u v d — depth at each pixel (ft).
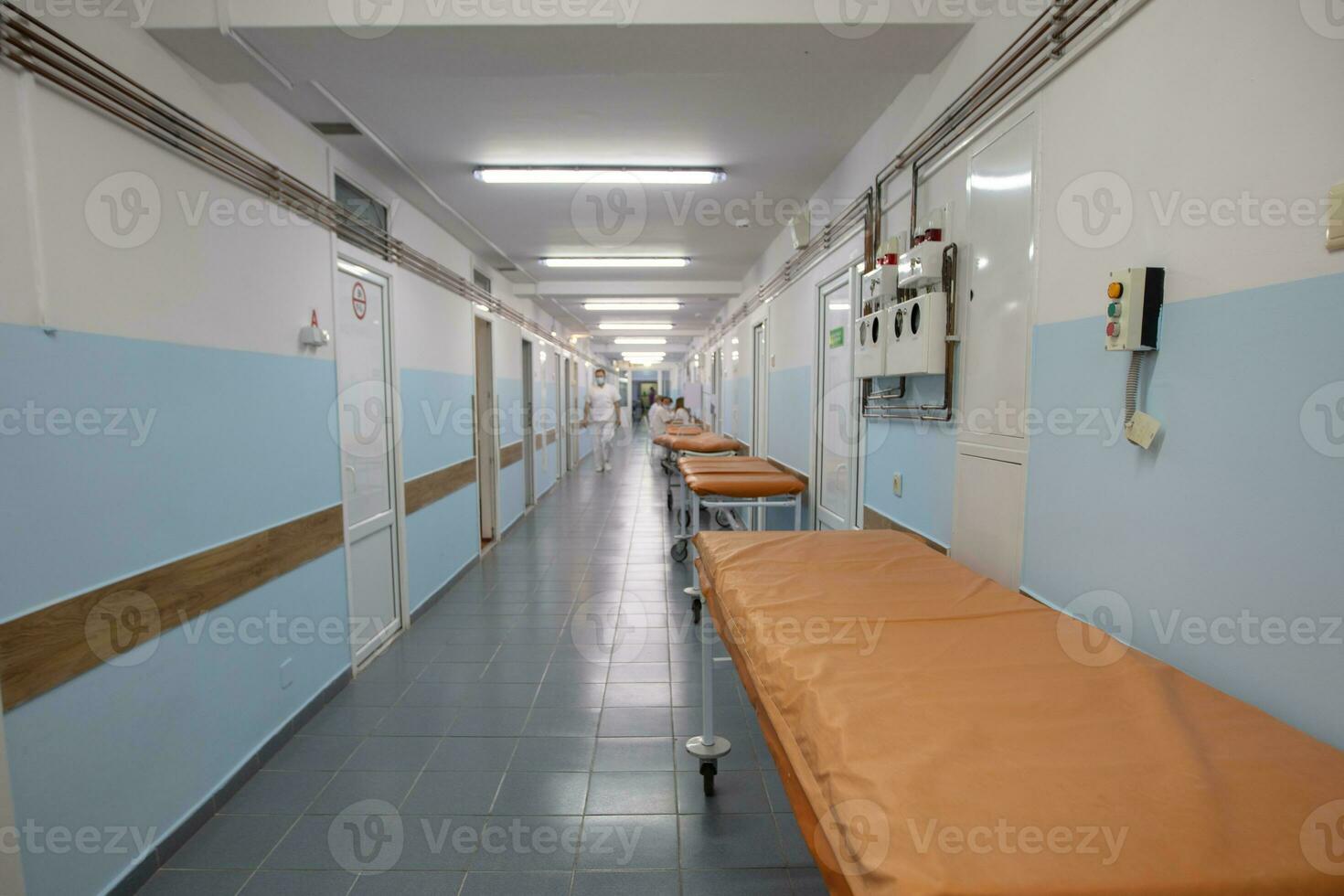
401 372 12.94
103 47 5.89
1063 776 3.15
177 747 6.64
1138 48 4.77
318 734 8.83
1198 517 4.27
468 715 9.35
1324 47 3.40
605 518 24.88
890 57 7.85
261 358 8.21
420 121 10.14
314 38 6.82
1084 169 5.41
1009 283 6.63
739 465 17.07
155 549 6.35
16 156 4.93
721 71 7.92
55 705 5.23
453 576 15.99
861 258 11.17
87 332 5.55
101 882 5.67
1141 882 2.50
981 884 2.48
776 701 4.38
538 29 6.82
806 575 6.64
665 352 62.90
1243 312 3.89
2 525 4.80
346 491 10.46
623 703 9.68
